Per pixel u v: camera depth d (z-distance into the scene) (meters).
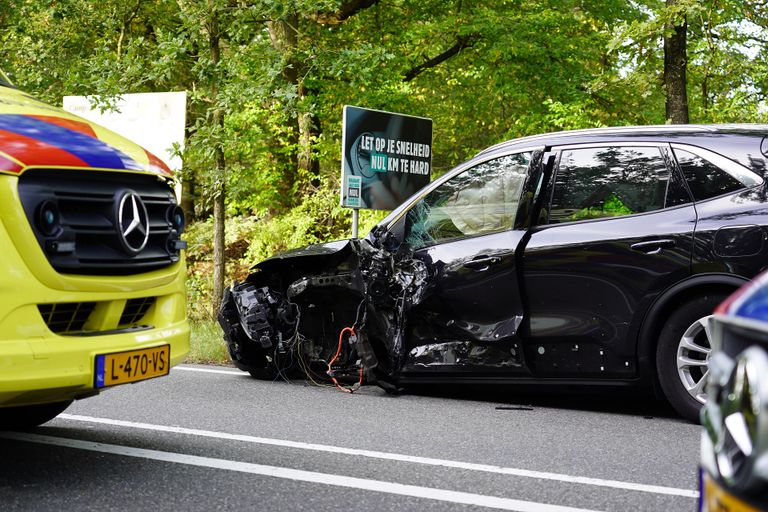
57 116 4.46
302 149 16.72
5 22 14.80
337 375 7.27
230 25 11.56
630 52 15.38
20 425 5.50
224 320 7.66
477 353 6.57
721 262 5.70
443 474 4.52
